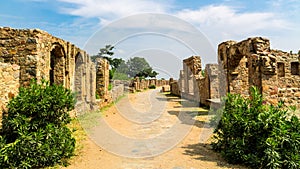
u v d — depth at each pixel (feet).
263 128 19.36
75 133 30.32
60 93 22.12
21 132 19.01
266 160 18.49
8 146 17.97
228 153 20.56
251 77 36.60
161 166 19.88
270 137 18.81
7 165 17.85
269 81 34.91
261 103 21.67
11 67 23.48
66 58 40.83
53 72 39.73
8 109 21.07
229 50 44.75
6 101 22.45
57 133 20.42
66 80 40.96
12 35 30.25
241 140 19.86
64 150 20.56
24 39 30.19
